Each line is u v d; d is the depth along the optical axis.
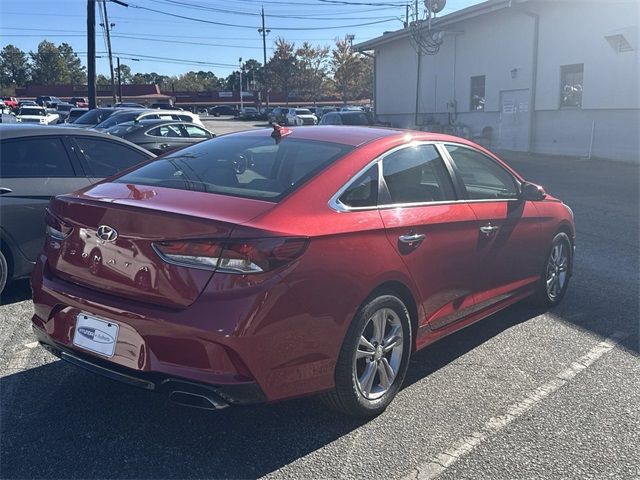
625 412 3.95
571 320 5.62
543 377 4.44
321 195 3.61
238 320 3.08
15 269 5.81
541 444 3.57
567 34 21.38
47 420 3.71
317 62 75.81
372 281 3.65
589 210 11.55
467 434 3.66
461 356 4.80
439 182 4.49
